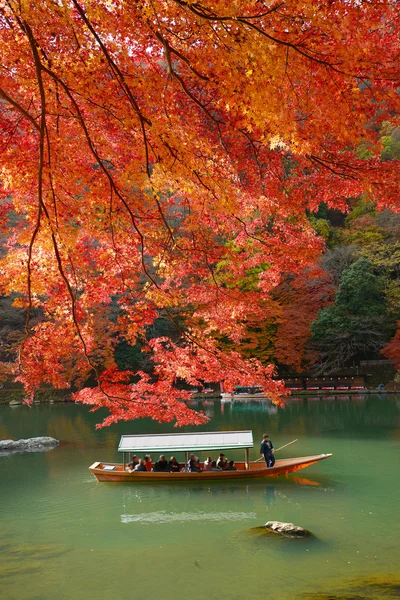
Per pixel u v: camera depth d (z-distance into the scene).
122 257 7.24
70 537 9.50
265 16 4.20
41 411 32.44
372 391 35.00
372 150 5.32
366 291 36.03
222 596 6.83
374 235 39.78
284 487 12.70
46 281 6.71
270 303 35.50
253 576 7.43
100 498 12.16
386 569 7.54
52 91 5.38
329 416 25.56
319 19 3.82
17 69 5.32
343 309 36.34
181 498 11.98
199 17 3.95
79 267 7.18
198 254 7.57
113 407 6.86
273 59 3.85
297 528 9.27
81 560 8.33
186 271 7.64
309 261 7.84
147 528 9.90
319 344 38.12
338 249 39.12
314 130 5.05
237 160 7.55
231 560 8.09
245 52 3.79
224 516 10.52
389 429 21.12
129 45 5.28
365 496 11.73
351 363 40.62
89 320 7.12
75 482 13.77
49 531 9.88
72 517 10.75
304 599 6.60
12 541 9.35
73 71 4.59
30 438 20.62
